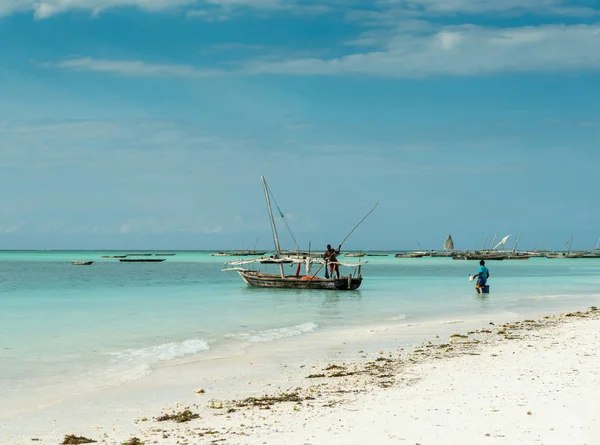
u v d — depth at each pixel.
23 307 30.86
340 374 13.96
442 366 14.47
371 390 12.05
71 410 11.19
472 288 47.84
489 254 165.00
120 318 25.97
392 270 91.56
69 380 13.77
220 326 23.52
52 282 54.62
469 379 12.61
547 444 8.09
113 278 62.22
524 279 64.06
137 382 13.56
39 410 11.20
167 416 10.56
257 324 24.25
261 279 45.59
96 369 15.00
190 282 55.09
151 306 31.81
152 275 69.69
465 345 17.95
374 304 33.56
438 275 73.31
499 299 37.06
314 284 43.50
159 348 18.05
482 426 9.02
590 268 101.88
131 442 8.98
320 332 21.88
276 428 9.47
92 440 9.21
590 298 37.81
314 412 10.41
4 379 13.84
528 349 16.41
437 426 9.14
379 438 8.66
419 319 26.14
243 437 9.03
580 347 16.42
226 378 13.92
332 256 44.97
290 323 24.67
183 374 14.39
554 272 84.00
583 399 10.38
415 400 10.95
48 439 9.38
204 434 9.28
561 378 12.19
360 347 18.25
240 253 194.25
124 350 17.75
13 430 9.90
